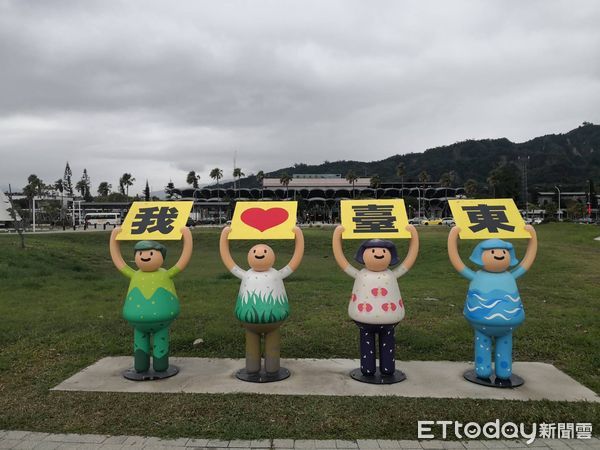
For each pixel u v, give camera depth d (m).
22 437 3.75
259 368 5.21
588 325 7.25
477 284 4.98
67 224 63.22
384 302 4.92
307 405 4.32
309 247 27.33
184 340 6.53
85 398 4.53
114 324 7.49
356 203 5.50
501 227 5.14
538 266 14.89
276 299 4.98
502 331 4.82
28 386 4.88
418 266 18.16
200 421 4.00
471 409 4.25
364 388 4.79
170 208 5.60
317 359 5.79
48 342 6.50
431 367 5.47
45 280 12.99
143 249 5.09
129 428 3.89
